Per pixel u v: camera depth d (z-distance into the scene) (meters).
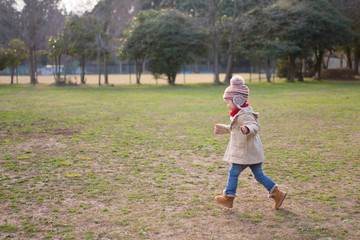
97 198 4.58
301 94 21.77
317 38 35.28
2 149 7.35
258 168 4.21
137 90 27.75
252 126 3.91
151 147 7.60
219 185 5.11
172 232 3.59
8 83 39.81
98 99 19.53
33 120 11.46
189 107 15.35
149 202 4.43
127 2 39.66
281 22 34.56
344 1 40.03
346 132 9.07
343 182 5.16
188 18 36.06
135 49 34.66
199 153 7.04
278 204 4.18
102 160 6.49
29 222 3.84
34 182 5.20
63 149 7.39
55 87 32.53
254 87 29.66
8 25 39.62
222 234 3.55
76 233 3.57
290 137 8.57
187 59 35.62
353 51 45.06
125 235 3.52
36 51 40.12
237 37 35.75
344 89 25.77
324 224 3.77
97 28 36.12
